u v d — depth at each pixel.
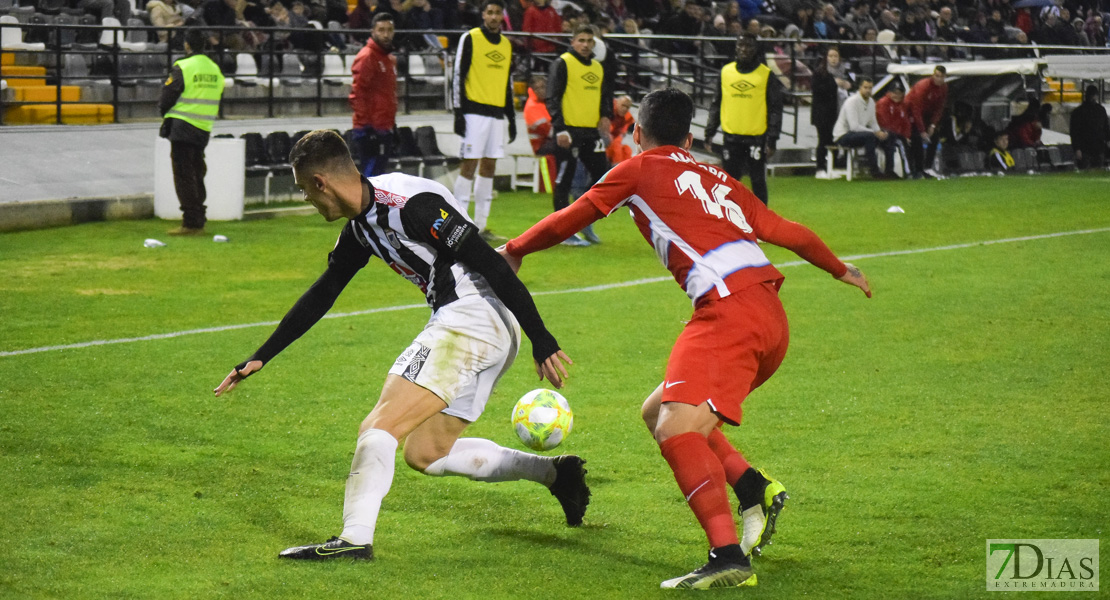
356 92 19.75
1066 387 9.69
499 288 5.88
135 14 28.53
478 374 6.16
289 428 8.55
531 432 7.38
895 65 32.41
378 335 11.62
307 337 11.48
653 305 13.39
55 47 24.88
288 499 7.05
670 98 6.23
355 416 8.88
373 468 5.96
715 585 5.62
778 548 6.23
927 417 8.82
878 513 6.77
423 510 6.88
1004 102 34.06
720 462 5.92
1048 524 6.55
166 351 10.79
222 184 20.05
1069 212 22.58
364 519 5.98
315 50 30.19
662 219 5.98
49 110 25.69
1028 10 51.38
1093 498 6.97
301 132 23.64
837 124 29.75
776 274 5.99
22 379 9.72
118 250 16.64
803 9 41.69
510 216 21.30
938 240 18.86
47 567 5.86
